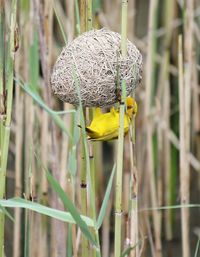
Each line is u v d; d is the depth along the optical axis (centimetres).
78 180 386
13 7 319
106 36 317
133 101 319
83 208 329
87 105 317
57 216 317
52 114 334
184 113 384
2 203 317
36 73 373
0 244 330
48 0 365
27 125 388
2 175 325
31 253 383
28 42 384
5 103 323
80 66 315
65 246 373
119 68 315
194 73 413
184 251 386
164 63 415
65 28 424
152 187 402
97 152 419
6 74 322
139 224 408
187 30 391
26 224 342
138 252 351
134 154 326
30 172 331
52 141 373
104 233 395
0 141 326
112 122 316
